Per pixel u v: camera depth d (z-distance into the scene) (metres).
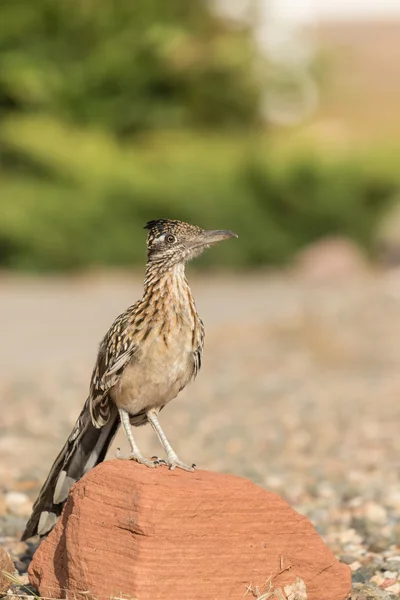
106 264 25.84
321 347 15.59
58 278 24.84
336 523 7.62
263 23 30.80
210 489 4.98
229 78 29.23
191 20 30.28
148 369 5.35
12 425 11.14
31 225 25.09
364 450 10.21
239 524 5.04
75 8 27.92
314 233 27.62
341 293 20.66
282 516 5.13
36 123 26.30
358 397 12.63
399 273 23.84
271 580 5.09
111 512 4.97
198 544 4.95
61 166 25.91
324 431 11.03
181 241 5.39
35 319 18.17
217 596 4.97
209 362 14.86
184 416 11.77
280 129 31.14
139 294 21.39
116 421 5.71
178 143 28.02
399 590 5.97
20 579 5.84
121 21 28.73
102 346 5.55
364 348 15.51
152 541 4.87
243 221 26.56
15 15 27.39
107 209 25.80
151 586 4.85
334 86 31.31
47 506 5.75
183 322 5.37
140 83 28.42
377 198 27.78
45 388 12.92
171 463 5.24
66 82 27.92
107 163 26.30
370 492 8.51
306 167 27.12
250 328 17.02
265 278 24.84
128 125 28.78
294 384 13.43
